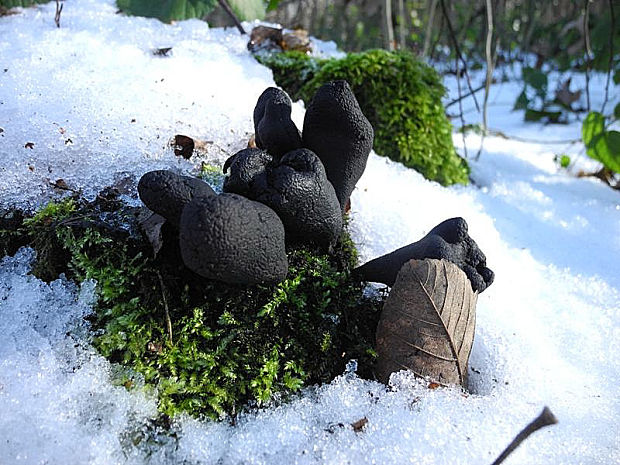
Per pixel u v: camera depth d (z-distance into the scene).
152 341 0.16
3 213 0.17
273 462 0.14
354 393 0.16
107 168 0.18
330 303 0.17
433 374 0.16
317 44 0.36
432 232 0.17
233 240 0.13
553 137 0.42
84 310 0.16
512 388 0.16
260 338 0.16
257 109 0.18
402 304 0.16
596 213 0.28
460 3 0.76
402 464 0.14
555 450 0.14
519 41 0.75
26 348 0.15
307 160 0.15
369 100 0.27
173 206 0.14
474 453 0.14
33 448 0.13
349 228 0.20
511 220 0.26
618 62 0.51
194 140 0.20
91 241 0.16
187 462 0.14
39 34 0.24
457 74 0.34
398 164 0.25
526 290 0.21
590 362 0.18
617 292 0.21
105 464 0.14
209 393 0.15
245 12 0.30
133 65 0.23
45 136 0.18
